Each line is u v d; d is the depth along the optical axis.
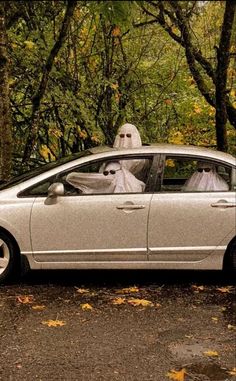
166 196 6.16
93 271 6.86
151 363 4.28
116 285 6.33
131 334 4.87
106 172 6.24
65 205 6.08
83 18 9.39
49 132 10.20
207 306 5.66
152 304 5.68
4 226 6.06
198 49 9.73
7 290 6.05
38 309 5.46
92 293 6.01
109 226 6.10
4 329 4.93
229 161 6.34
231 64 10.41
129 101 11.11
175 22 8.34
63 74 10.10
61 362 4.26
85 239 6.11
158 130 11.48
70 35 9.74
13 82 9.73
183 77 11.16
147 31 10.55
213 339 4.80
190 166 6.49
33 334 4.82
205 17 8.96
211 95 9.90
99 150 6.57
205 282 6.50
